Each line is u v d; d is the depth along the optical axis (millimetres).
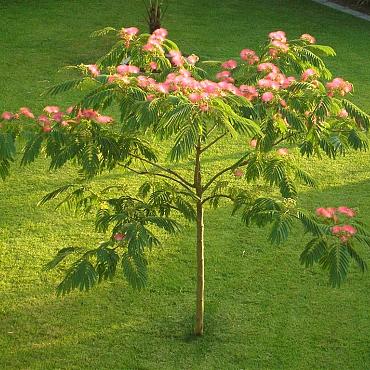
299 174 6137
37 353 6539
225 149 10695
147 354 6523
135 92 5281
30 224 8680
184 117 4770
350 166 10266
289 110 5375
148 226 8578
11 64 14148
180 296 7355
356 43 15789
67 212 8891
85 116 5531
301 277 7660
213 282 7574
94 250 5648
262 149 5500
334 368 6340
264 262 7926
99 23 16906
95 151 5395
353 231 5402
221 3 18672
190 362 6426
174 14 17562
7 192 9422
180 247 8203
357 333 6793
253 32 16359
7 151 5148
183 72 5402
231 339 6719
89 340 6711
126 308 7160
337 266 5336
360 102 12469
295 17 17672
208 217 8812
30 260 7957
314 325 6902
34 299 7305
